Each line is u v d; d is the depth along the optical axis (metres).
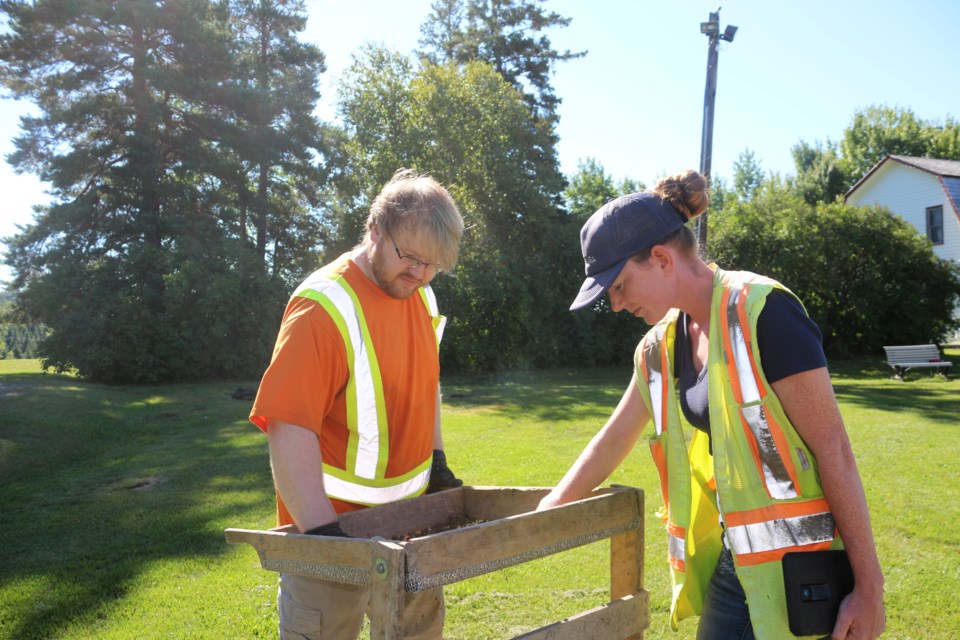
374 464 2.10
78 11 18.48
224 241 18.05
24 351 34.59
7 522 5.80
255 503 6.23
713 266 1.87
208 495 6.56
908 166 27.00
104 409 12.15
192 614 3.83
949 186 25.61
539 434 9.52
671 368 1.96
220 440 9.57
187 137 19.58
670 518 1.95
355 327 2.00
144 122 19.05
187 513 5.95
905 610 3.66
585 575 4.30
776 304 1.63
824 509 1.65
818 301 20.69
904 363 15.68
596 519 1.95
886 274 20.77
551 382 17.27
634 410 2.10
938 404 11.45
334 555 1.62
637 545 2.10
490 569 1.66
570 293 21.00
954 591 3.88
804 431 1.61
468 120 21.05
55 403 12.07
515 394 14.62
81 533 5.43
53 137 19.48
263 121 20.20
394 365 2.10
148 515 5.91
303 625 2.02
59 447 9.03
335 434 2.05
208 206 19.84
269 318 17.95
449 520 2.32
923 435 8.49
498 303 19.42
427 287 2.37
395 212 1.95
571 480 2.15
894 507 5.46
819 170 36.50
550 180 21.84
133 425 11.09
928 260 20.66
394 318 2.12
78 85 18.95
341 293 2.00
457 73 22.00
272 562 1.76
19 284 19.38
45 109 19.25
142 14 18.50
